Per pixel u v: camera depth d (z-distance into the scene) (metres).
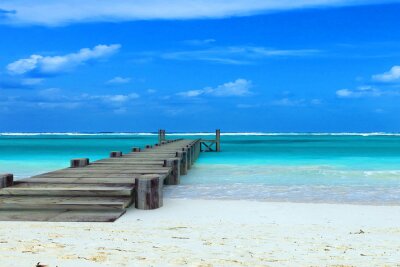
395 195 13.56
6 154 39.69
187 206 10.59
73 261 5.12
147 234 7.28
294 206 10.87
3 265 4.84
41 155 38.41
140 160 18.06
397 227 8.51
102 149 51.47
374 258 5.80
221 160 30.23
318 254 6.02
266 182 16.83
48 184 10.71
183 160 19.08
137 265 5.10
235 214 9.70
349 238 7.29
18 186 10.42
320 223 8.85
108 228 7.73
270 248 6.36
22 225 7.77
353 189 14.92
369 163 27.14
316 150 45.47
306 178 18.27
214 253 5.91
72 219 8.39
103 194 9.78
